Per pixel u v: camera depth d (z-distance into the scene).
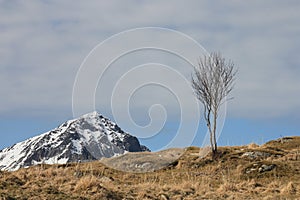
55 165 43.50
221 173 46.12
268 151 53.06
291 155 50.09
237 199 31.84
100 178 38.44
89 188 28.06
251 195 33.84
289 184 36.47
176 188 32.53
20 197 25.09
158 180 41.19
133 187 31.48
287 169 44.75
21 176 29.16
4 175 28.45
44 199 25.39
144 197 29.14
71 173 39.34
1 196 24.50
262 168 44.62
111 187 29.86
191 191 32.56
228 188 35.34
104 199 26.89
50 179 30.05
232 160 50.41
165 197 29.78
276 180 41.59
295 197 33.84
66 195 26.50
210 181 41.28
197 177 43.56
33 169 35.72
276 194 34.62
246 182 40.00
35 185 27.36
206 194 32.25
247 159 50.41
